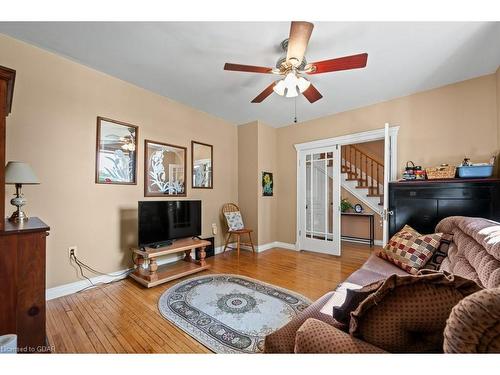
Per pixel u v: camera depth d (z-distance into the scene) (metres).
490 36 1.94
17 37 2.05
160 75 2.69
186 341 1.65
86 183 2.53
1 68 1.24
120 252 2.81
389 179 3.09
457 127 2.77
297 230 4.34
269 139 4.55
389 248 2.34
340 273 3.03
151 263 2.63
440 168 2.64
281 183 4.63
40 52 2.22
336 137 3.85
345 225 5.22
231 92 3.12
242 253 4.09
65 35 2.01
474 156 2.66
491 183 2.29
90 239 2.55
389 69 2.49
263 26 1.85
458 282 0.70
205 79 2.77
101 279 2.63
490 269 1.13
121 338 1.67
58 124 2.33
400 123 3.20
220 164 4.23
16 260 1.33
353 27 1.83
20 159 2.11
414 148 3.08
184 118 3.59
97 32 1.96
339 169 3.86
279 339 1.08
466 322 0.53
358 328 0.77
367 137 3.50
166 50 2.20
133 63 2.44
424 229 2.61
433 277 0.71
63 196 2.36
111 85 2.73
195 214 3.38
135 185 2.97
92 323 1.86
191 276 2.91
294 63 1.85
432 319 0.69
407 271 2.02
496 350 0.50
